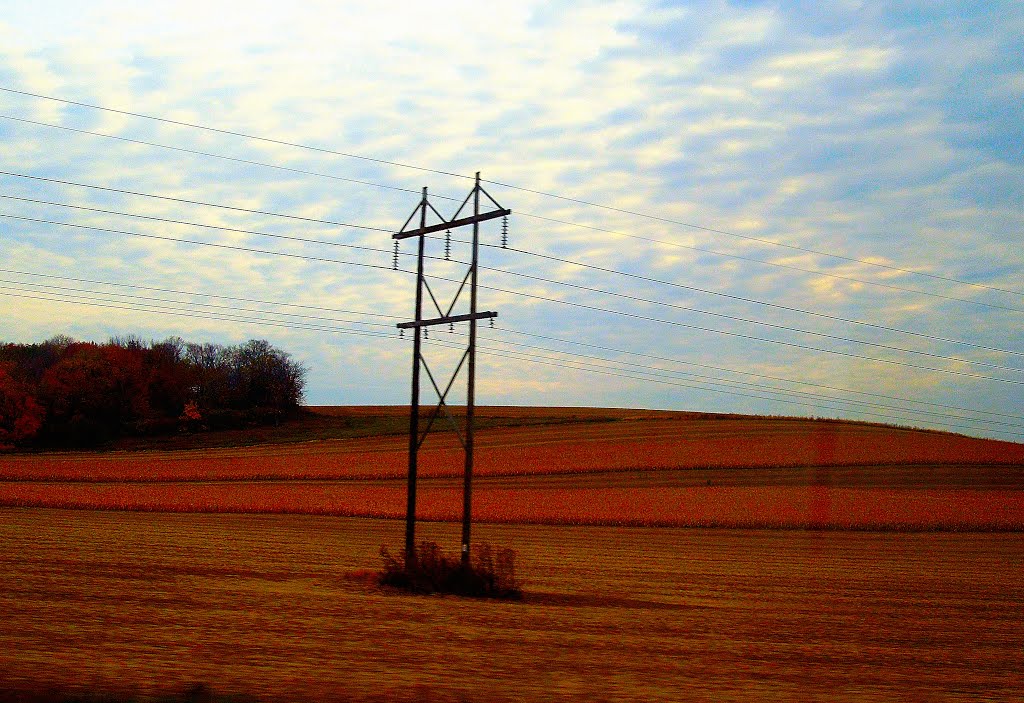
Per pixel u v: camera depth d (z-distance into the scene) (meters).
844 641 19.97
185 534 41.72
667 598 27.17
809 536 51.19
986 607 27.73
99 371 98.25
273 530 46.41
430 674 13.47
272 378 112.06
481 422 103.62
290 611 19.38
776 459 77.88
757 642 19.16
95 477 74.75
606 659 15.91
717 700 13.08
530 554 40.19
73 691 10.77
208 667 12.85
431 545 25.83
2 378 91.31
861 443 84.12
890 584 33.47
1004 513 58.81
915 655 18.48
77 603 18.80
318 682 12.34
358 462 82.12
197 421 103.19
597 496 65.12
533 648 16.58
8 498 56.97
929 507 60.97
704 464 75.81
